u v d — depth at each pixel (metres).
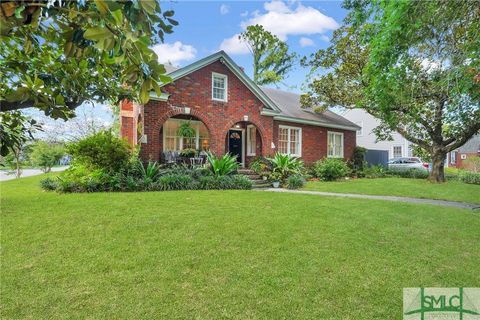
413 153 20.23
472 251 3.97
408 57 3.99
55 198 6.56
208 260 3.46
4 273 3.05
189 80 10.86
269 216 5.40
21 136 2.08
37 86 1.62
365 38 4.51
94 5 1.02
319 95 14.98
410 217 5.71
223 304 2.56
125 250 3.70
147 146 9.84
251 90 12.73
